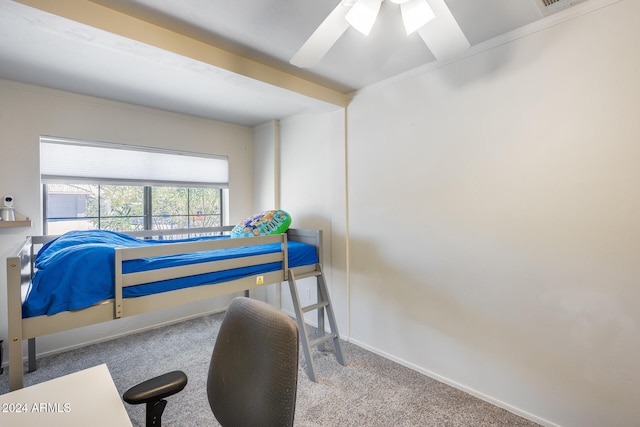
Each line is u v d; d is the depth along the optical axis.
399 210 2.51
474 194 2.07
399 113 2.48
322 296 2.77
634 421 1.52
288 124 3.60
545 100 1.76
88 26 1.51
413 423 1.84
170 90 2.72
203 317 3.59
